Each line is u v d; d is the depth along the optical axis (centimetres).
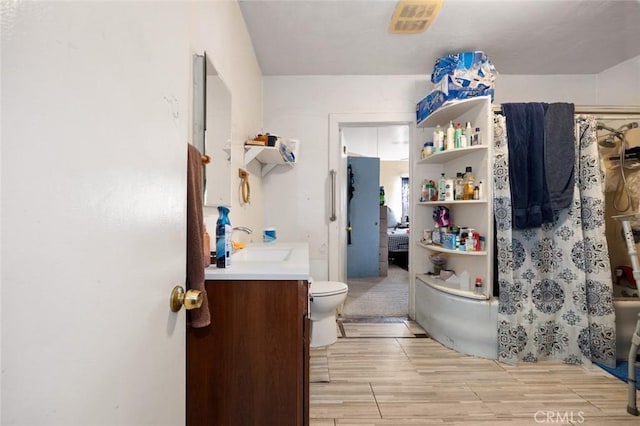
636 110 208
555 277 205
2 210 31
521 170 198
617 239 216
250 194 236
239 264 122
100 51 44
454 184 241
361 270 462
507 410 151
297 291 104
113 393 47
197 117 124
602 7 190
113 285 47
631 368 151
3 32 31
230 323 105
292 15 200
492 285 211
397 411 150
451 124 234
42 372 35
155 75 61
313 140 291
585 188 201
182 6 75
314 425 140
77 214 40
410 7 189
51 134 36
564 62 264
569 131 199
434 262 274
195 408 105
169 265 67
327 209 293
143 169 56
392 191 640
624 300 204
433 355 210
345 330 256
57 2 37
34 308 34
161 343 63
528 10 194
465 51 244
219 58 153
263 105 289
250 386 104
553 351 204
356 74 287
